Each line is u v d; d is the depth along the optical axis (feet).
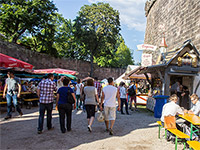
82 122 23.15
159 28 59.00
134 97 35.01
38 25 86.69
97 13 113.29
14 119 23.63
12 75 24.09
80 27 113.60
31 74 45.44
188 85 32.53
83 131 18.74
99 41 118.01
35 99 34.35
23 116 25.67
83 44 127.24
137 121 24.72
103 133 18.17
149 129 20.40
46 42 93.56
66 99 17.93
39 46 104.37
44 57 89.10
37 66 83.41
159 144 15.34
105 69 131.64
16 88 24.27
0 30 78.18
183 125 16.44
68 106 17.97
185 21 40.86
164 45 34.63
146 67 30.35
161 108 27.25
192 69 29.86
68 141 15.42
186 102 32.14
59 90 18.11
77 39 118.52
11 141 15.14
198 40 34.14
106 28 115.65
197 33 34.91
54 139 15.83
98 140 15.90
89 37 110.83
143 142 15.75
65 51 131.75
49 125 18.75
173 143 15.61
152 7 70.54
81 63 115.24
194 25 36.52
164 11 56.13
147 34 75.77
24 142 14.94
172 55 30.09
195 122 13.92
